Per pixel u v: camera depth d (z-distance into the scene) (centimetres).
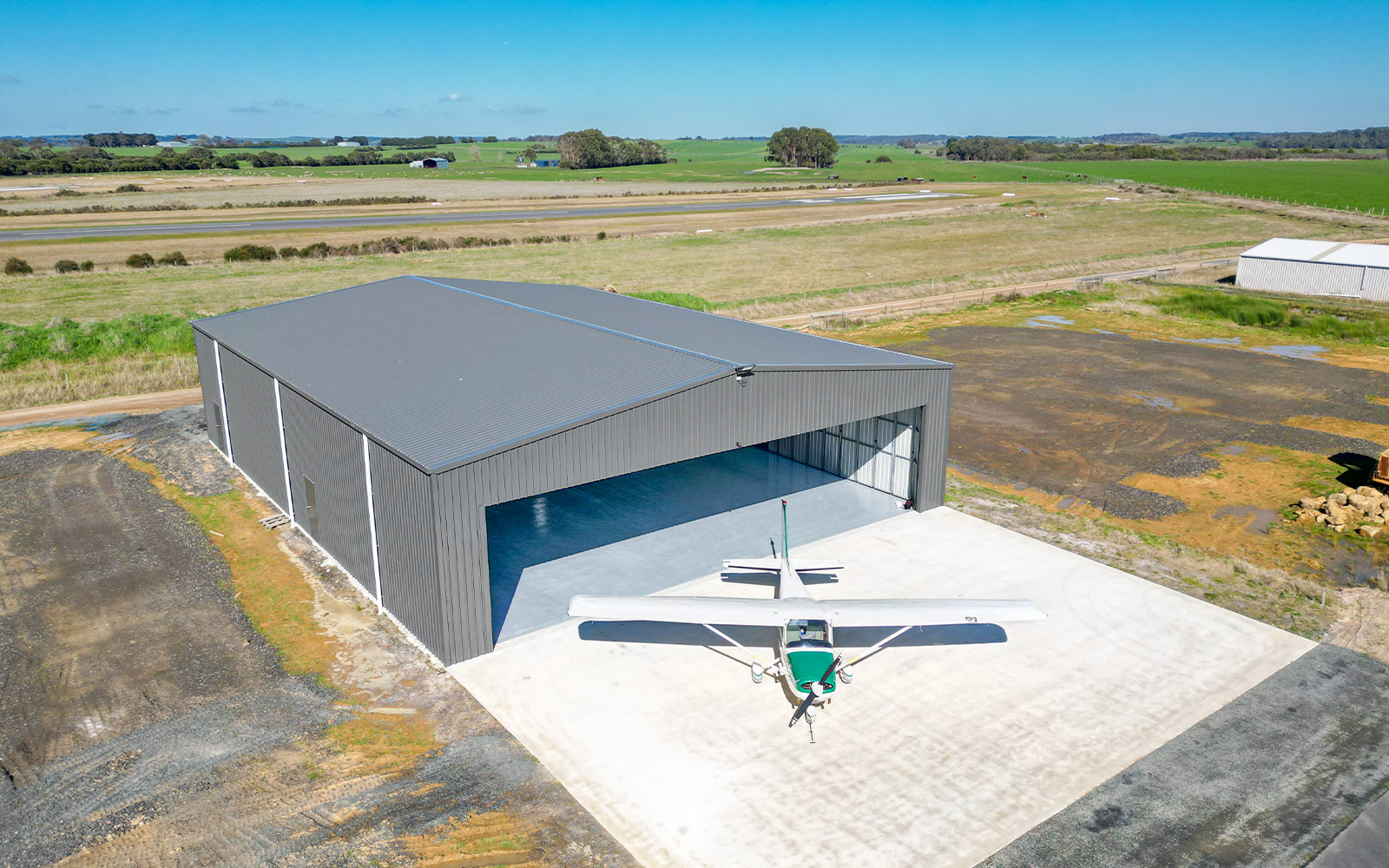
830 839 1372
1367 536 2502
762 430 2292
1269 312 5616
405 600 1980
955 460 3188
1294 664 1859
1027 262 8106
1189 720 1672
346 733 1639
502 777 1516
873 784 1498
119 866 1323
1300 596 2159
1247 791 1480
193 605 2144
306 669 1856
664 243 9306
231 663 1883
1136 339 5197
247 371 2828
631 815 1425
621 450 2025
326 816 1426
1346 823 1407
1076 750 1585
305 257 8206
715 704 1725
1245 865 1321
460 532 1803
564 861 1328
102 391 4225
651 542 2506
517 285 3891
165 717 1694
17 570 2338
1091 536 2523
